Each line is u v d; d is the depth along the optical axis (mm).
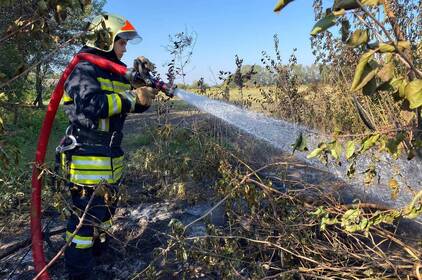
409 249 2576
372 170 2770
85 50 2918
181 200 4250
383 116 3570
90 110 2736
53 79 10430
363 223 2145
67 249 2840
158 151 5109
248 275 2822
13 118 7129
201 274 2891
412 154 1804
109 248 3365
